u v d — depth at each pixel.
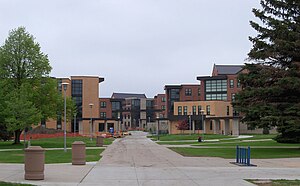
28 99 44.19
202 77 103.81
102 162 25.05
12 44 47.50
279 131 38.59
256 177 16.98
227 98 100.00
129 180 15.78
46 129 82.81
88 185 14.21
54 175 17.41
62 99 49.19
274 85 36.69
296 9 38.62
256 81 37.34
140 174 18.02
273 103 36.28
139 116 170.75
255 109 35.97
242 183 14.81
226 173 18.59
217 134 88.31
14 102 40.47
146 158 28.78
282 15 39.00
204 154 33.50
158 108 163.75
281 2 38.50
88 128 101.62
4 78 46.91
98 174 17.94
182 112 100.31
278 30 36.84
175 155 32.31
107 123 108.81
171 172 18.97
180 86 117.75
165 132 111.69
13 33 47.62
